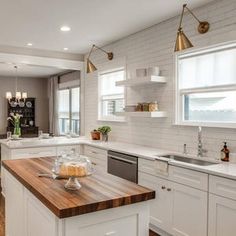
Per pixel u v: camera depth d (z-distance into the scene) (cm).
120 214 167
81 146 487
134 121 445
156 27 396
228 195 231
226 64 314
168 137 379
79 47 524
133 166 348
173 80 369
